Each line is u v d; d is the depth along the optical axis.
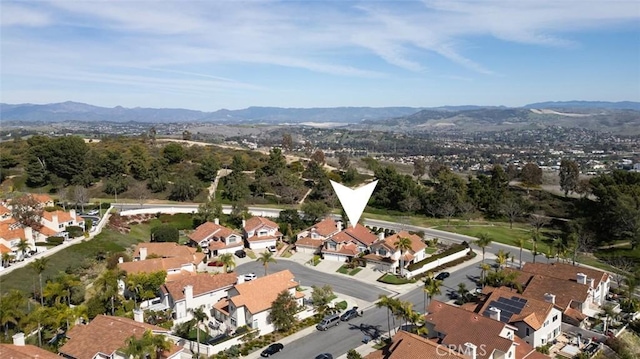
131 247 101.00
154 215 127.12
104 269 86.56
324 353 59.19
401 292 81.25
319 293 73.44
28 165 148.62
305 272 92.25
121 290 75.12
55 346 56.78
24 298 66.38
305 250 106.31
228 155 195.25
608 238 120.31
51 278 76.81
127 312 66.56
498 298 65.75
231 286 75.88
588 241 114.38
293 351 60.25
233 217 122.88
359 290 82.44
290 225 117.69
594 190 137.88
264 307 65.94
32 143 168.12
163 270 75.62
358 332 65.62
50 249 88.62
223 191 153.50
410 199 143.12
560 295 70.00
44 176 149.75
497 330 53.25
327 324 66.75
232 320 66.50
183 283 72.81
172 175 163.75
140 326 52.75
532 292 71.31
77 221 108.56
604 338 62.62
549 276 73.94
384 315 71.50
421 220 136.12
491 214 145.25
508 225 135.00
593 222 124.25
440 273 88.44
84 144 158.88
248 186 155.75
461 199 141.00
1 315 56.03
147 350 46.56
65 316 58.41
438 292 65.81
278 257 102.50
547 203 152.62
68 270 82.44
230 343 61.19
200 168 163.12
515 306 63.28
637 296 80.00
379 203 153.00
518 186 176.88
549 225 135.00
